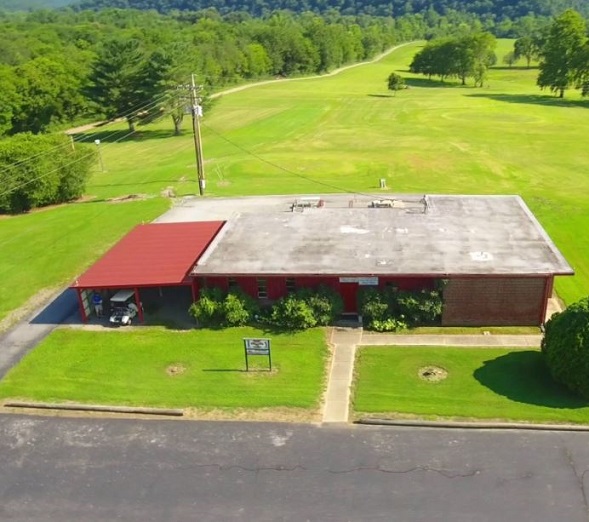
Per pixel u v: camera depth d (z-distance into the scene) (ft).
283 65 545.44
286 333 88.48
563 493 57.72
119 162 226.17
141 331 91.45
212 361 82.23
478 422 67.41
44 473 63.82
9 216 159.02
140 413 72.38
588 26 490.08
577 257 113.91
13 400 75.66
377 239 99.25
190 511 57.93
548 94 377.71
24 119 294.25
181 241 108.68
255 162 205.05
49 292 107.65
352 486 59.67
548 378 75.10
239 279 92.58
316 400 72.84
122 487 61.36
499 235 98.73
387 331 88.22
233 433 67.92
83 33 562.25
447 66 466.29
